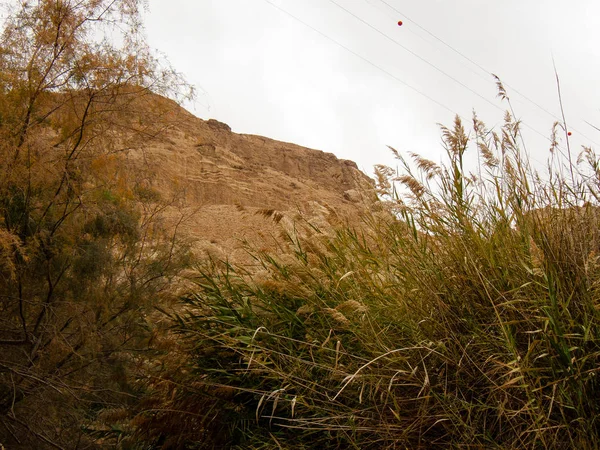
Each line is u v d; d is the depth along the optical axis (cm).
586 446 253
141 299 465
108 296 461
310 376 330
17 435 415
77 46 464
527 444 262
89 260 442
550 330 274
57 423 436
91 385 446
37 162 421
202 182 9306
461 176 366
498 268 321
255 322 379
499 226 348
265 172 11075
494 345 300
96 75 464
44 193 435
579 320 291
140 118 492
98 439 453
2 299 429
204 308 430
